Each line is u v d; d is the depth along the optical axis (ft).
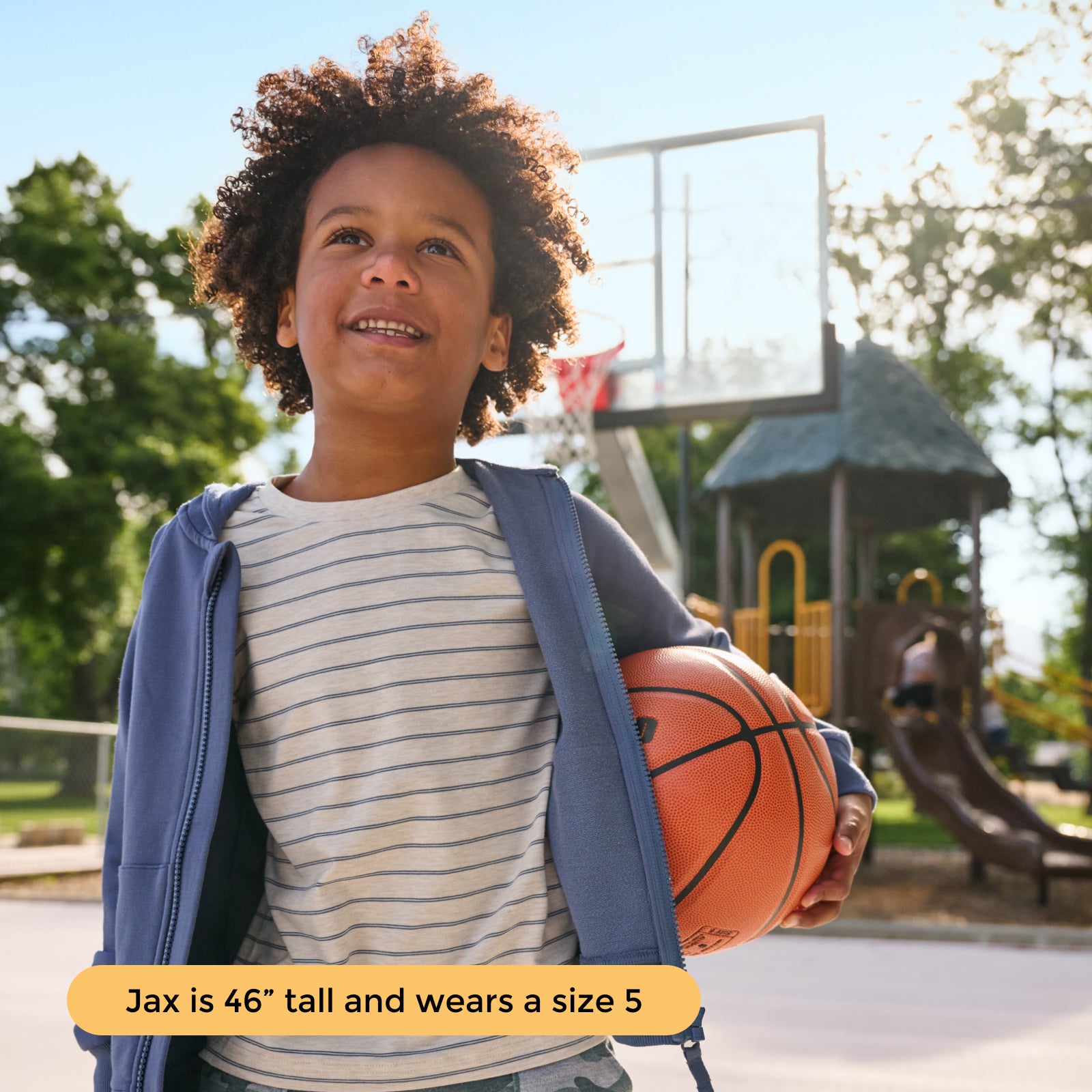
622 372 31.35
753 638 39.04
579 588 5.16
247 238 5.93
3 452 66.80
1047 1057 15.46
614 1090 4.61
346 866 4.70
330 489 5.30
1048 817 64.75
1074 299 68.54
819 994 19.31
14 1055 15.43
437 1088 4.50
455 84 5.81
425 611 4.94
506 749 4.88
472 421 6.42
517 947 4.67
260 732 4.99
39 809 60.90
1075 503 85.46
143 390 71.82
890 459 38.93
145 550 82.43
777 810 5.03
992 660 43.88
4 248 71.41
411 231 5.25
